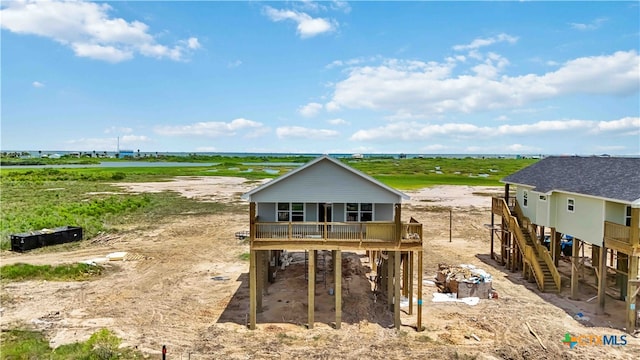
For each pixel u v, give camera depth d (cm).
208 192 7975
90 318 2183
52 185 8831
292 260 3312
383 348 1859
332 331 2031
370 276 2889
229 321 2159
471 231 4619
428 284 2777
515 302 2427
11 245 3553
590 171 2597
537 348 1856
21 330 2017
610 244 2164
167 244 3931
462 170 13600
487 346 1877
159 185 9162
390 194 2092
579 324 2109
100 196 7075
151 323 2128
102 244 3884
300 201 2116
